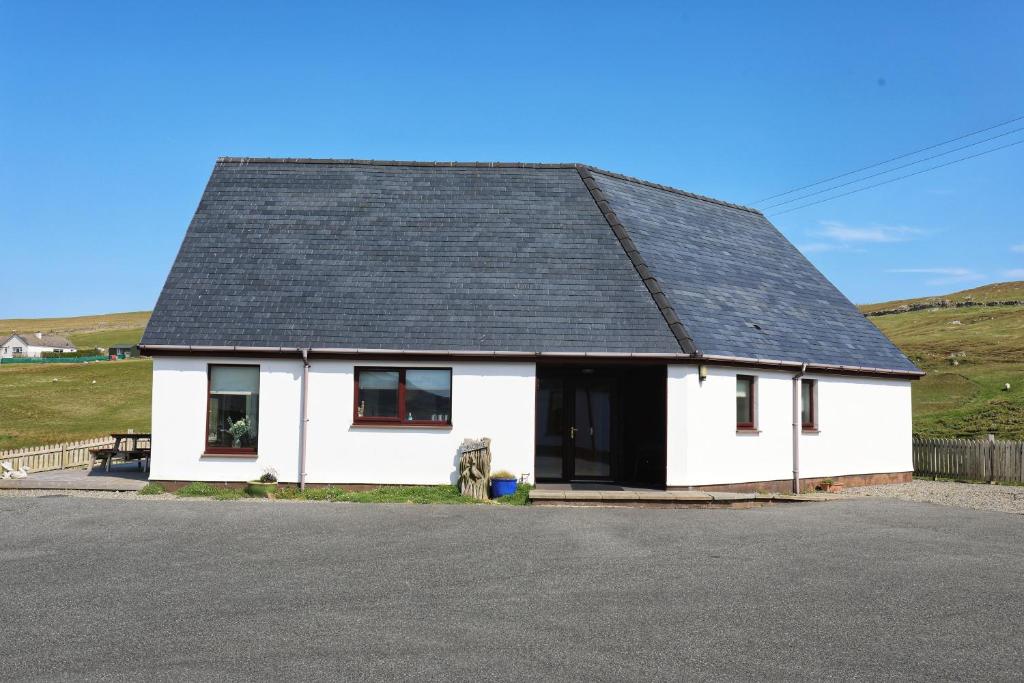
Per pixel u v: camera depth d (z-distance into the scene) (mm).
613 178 22359
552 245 19266
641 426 18438
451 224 19734
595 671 6250
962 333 63031
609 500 15508
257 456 16750
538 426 18969
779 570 9758
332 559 10133
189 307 17328
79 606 7957
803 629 7398
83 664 6324
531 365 16875
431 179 21172
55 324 144500
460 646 6809
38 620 7480
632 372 18859
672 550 10938
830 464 20047
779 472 18734
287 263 18484
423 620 7547
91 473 19578
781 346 19109
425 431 16844
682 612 7898
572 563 10023
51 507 14109
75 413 45219
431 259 18734
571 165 21875
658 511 14781
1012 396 36750
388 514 13797
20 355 103000
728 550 10969
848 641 7070
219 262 18422
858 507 15461
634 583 9031
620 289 18188
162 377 16812
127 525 12414
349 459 16797
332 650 6680
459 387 16875
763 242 24734
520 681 6023
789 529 12742
